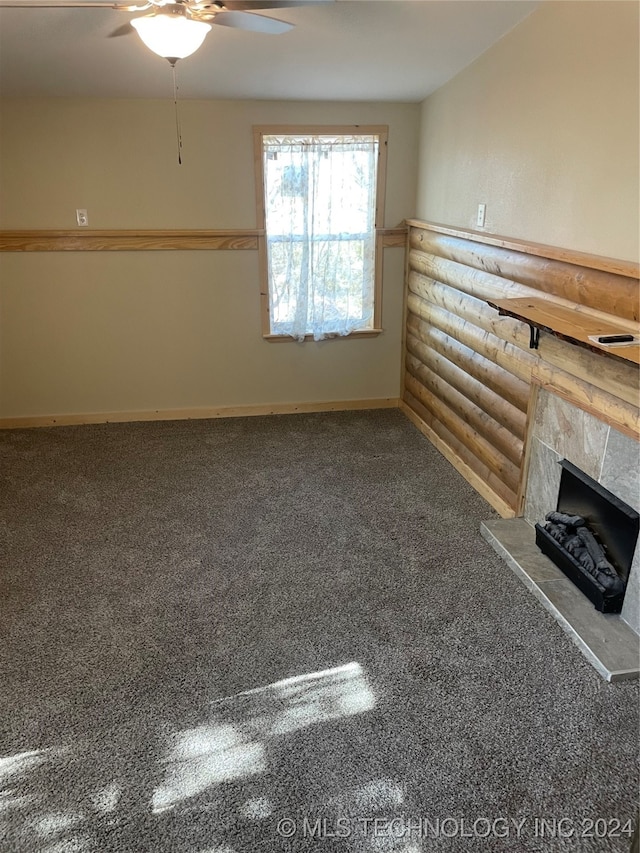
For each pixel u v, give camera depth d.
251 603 2.47
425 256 3.99
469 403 3.54
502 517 3.11
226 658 2.17
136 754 1.79
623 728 1.87
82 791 1.68
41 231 3.96
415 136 4.10
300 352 4.53
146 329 4.31
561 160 2.51
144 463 3.79
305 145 3.99
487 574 2.64
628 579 2.22
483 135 3.17
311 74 3.41
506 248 2.90
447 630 2.30
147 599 2.50
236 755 1.79
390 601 2.48
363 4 2.55
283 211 4.12
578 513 2.54
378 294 4.44
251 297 4.33
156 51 2.14
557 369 2.54
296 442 4.10
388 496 3.35
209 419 4.55
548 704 1.96
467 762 1.76
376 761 1.76
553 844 1.54
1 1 1.92
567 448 2.56
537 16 2.60
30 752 1.80
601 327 2.15
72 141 3.84
